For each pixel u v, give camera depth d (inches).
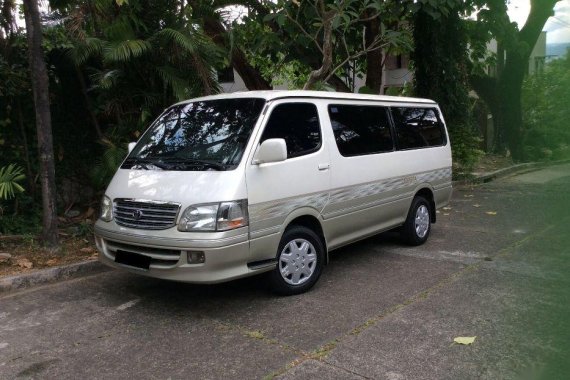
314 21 367.9
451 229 305.3
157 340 159.5
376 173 229.8
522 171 564.7
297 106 201.8
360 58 490.3
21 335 165.3
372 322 168.9
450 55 485.4
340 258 246.4
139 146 213.0
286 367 140.6
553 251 246.5
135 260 179.8
